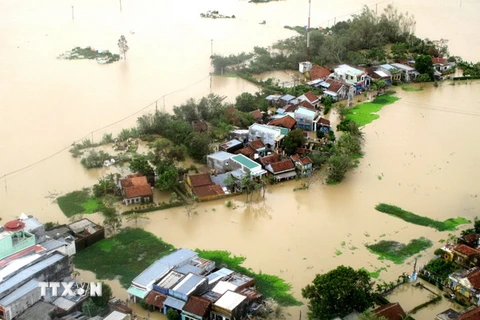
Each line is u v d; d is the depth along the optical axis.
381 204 97.38
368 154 115.44
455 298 74.00
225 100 141.62
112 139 119.75
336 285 67.00
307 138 118.56
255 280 77.12
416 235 88.25
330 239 87.50
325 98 140.88
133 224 90.94
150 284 72.81
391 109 139.00
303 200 99.38
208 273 76.94
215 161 107.12
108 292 71.62
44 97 141.50
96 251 83.38
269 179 105.50
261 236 88.38
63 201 96.88
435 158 113.62
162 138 122.06
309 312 70.62
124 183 98.19
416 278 77.81
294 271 79.56
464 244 82.88
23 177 104.50
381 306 69.94
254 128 117.56
